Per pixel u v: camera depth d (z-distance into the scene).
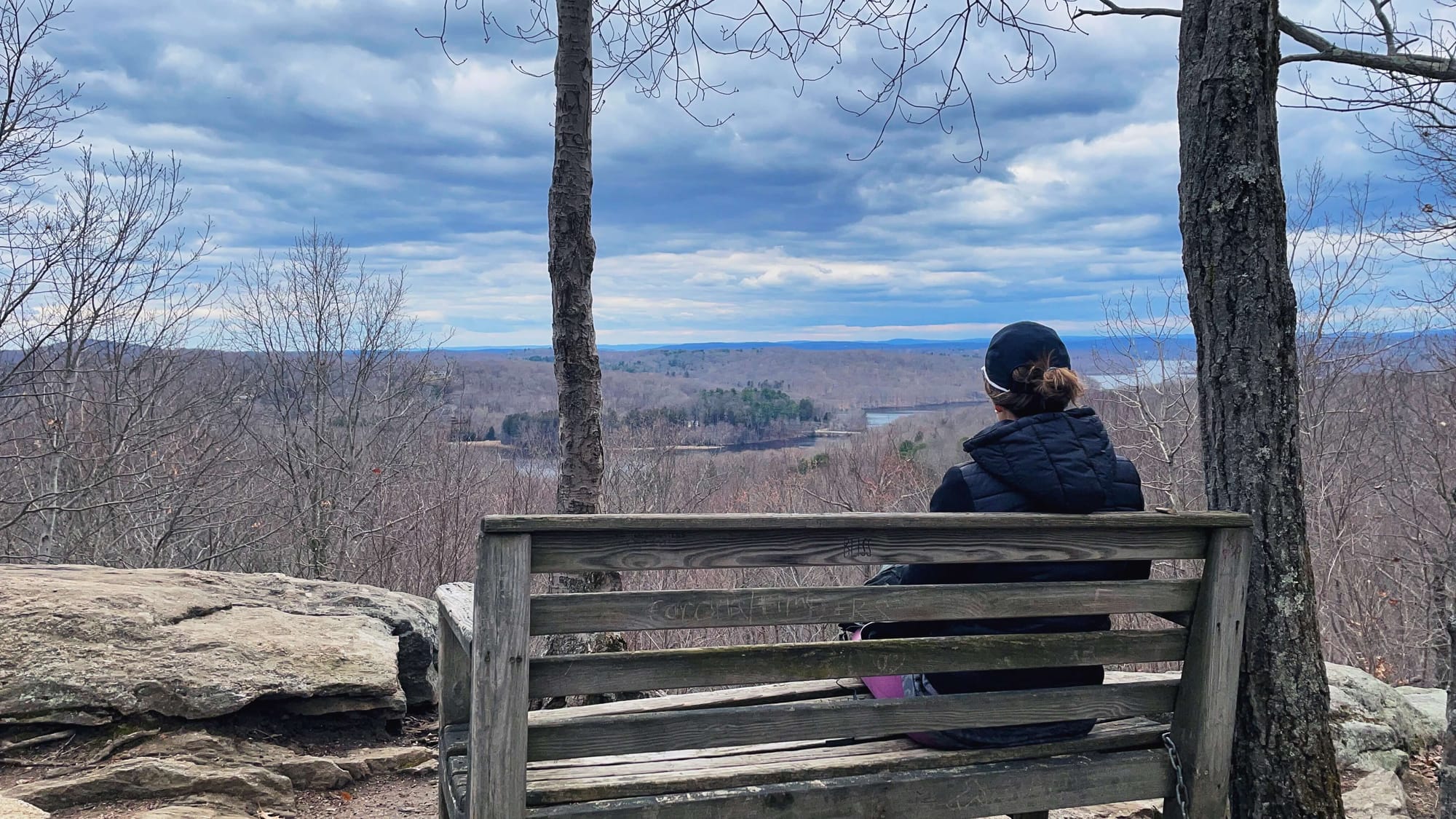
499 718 1.97
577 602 2.04
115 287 11.08
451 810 2.47
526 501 17.34
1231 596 2.49
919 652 2.28
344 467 15.95
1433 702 4.96
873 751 2.43
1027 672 2.50
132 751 3.75
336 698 4.30
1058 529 2.36
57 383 10.61
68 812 3.42
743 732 2.19
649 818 2.10
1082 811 3.59
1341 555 14.21
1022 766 2.39
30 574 4.76
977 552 2.30
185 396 14.12
